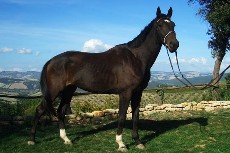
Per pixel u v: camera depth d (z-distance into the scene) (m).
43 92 5.49
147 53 5.29
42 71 5.54
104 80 5.32
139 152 5.25
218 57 13.41
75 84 5.47
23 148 5.43
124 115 5.32
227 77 12.50
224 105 10.28
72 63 5.41
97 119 7.99
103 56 5.46
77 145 5.64
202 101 10.32
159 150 5.37
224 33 13.14
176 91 11.09
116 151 5.32
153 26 5.26
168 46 5.06
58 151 5.30
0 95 7.11
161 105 9.61
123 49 5.42
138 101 5.54
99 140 5.97
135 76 5.22
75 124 7.49
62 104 5.83
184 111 9.66
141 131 6.68
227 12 12.23
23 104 8.73
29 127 6.90
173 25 5.16
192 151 5.33
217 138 6.06
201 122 7.56
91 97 10.16
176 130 6.71
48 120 7.18
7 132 6.46
